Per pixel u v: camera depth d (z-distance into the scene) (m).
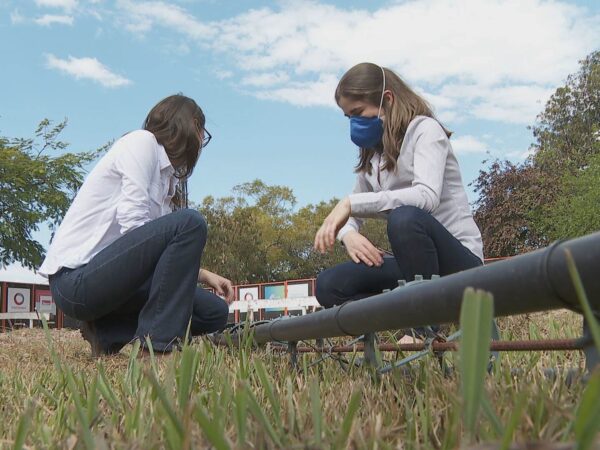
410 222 2.64
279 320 2.44
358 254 2.85
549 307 0.94
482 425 0.86
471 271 1.09
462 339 0.53
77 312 3.12
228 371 1.71
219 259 39.88
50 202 25.62
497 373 1.50
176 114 3.23
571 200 27.23
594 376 0.42
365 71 2.92
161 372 1.83
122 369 2.60
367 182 3.35
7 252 25.72
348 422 0.84
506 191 31.20
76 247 3.13
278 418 0.98
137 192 3.06
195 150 3.31
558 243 0.91
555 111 36.72
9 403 1.60
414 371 1.72
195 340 3.50
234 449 0.76
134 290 3.06
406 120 2.87
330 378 1.90
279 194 48.81
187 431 0.62
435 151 2.83
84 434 0.77
